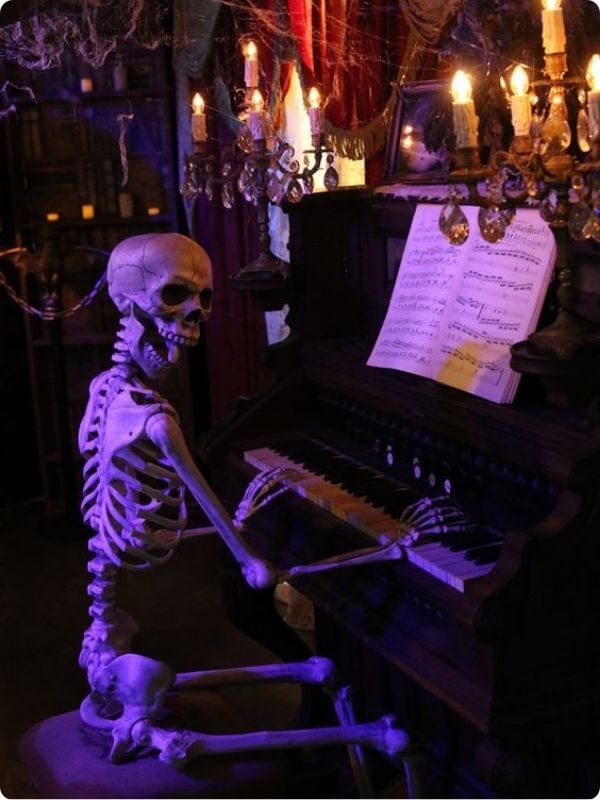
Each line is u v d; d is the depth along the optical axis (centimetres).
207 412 505
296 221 273
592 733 184
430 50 286
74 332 498
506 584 167
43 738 213
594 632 178
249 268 276
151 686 201
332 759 280
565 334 175
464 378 213
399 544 199
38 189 478
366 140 324
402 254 261
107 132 471
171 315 198
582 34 208
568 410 197
